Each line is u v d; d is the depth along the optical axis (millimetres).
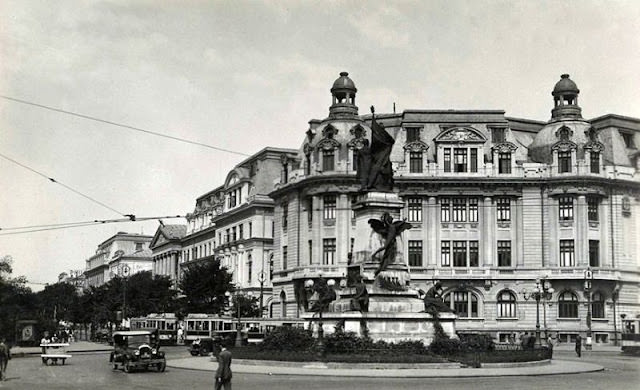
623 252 95875
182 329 94438
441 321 49969
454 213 96562
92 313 138875
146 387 33719
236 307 100375
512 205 96250
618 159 99750
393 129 103125
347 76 102312
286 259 106062
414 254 95688
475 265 95688
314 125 108500
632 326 94188
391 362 42562
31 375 42281
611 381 37625
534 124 106125
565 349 83125
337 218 95938
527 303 93938
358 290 49062
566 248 94625
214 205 149000
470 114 100188
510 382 36000
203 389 32656
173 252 172750
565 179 94375
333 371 40688
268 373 40000
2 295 99688
